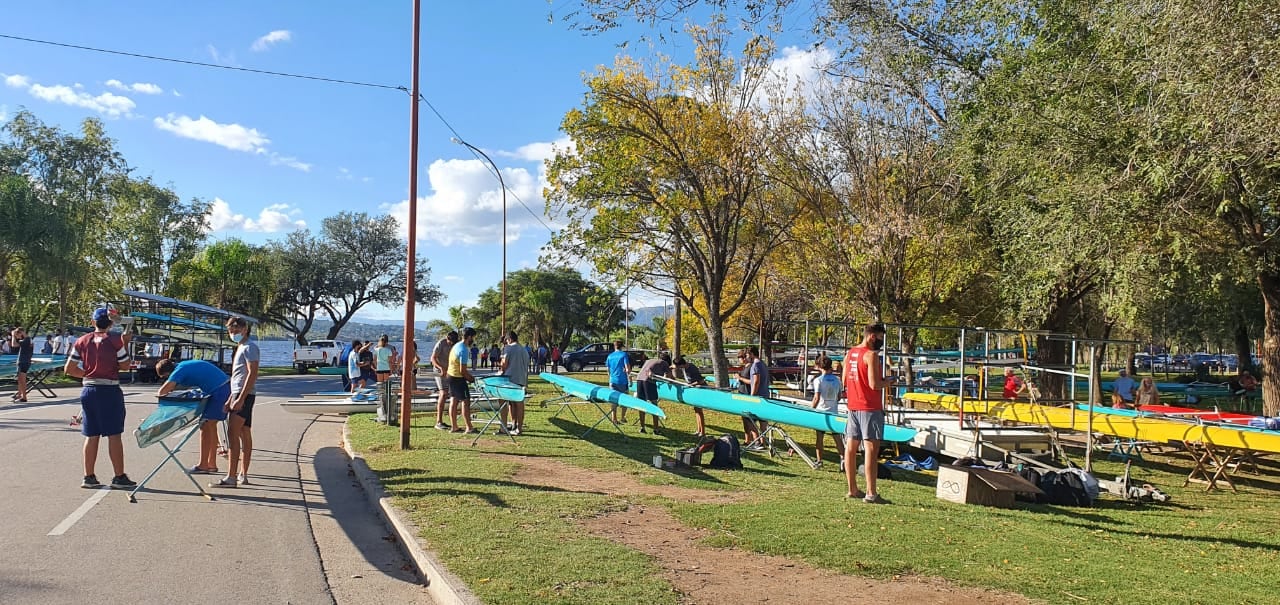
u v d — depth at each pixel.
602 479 9.32
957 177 18.33
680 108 19.55
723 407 12.90
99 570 5.46
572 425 15.08
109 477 8.70
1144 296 14.31
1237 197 12.22
